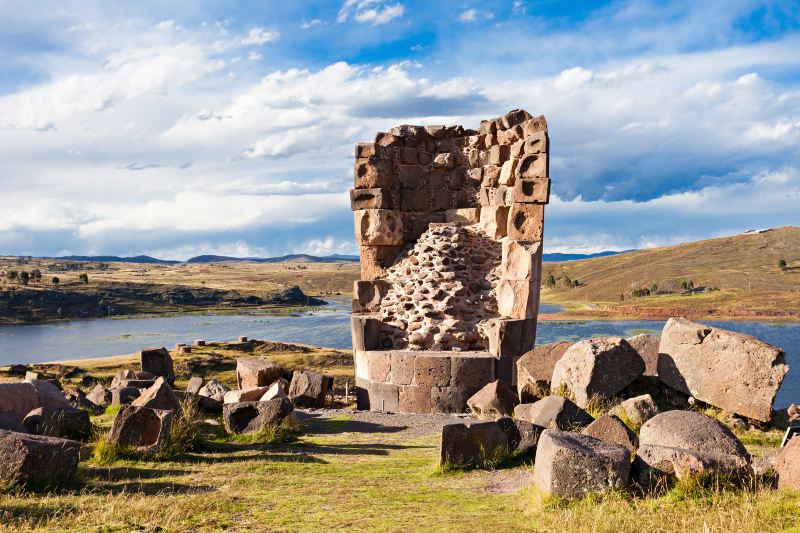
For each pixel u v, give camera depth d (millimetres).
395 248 21703
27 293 187625
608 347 12703
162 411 10859
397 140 22188
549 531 6262
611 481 7262
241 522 7035
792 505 6250
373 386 18344
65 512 7051
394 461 10656
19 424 10766
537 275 18781
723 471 7223
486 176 21312
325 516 7246
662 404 12570
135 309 193125
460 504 7746
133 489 8414
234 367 58719
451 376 17281
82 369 56844
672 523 6219
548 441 7633
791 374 75375
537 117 19734
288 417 12875
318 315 182500
